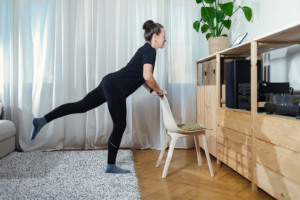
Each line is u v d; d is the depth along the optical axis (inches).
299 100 49.8
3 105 106.1
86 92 112.3
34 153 99.7
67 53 110.4
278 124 52.8
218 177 74.5
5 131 93.8
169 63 114.7
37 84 109.4
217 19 98.9
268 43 63.1
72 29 110.3
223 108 82.7
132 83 75.0
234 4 105.4
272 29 78.5
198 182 70.3
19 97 109.1
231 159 77.0
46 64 109.4
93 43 111.3
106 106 113.0
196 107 113.9
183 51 114.7
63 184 66.4
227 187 66.4
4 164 84.7
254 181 63.3
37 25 109.3
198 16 115.0
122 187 64.2
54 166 82.7
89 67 111.0
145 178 74.2
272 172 55.4
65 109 77.5
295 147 47.6
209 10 102.9
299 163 46.7
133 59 76.0
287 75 73.0
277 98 56.7
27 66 108.9
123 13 112.4
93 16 111.0
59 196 58.5
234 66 77.4
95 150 107.4
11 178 71.1
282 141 51.5
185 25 113.7
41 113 109.5
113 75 75.3
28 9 108.7
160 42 75.7
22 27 108.2
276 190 54.0
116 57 113.3
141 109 114.0
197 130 75.2
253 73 62.8
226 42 98.5
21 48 108.4
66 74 110.3
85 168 80.8
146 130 114.6
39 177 72.1
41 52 109.5
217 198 59.4
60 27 109.8
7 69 109.0
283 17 73.0
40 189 62.8
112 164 76.5
